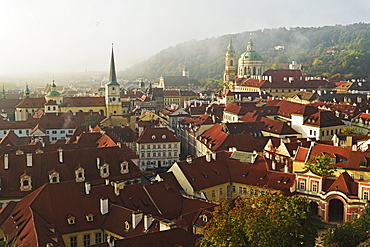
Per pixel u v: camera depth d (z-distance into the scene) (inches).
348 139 5826.8
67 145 6569.9
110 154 5413.4
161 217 4269.2
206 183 5196.9
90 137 7032.5
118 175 5324.8
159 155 7854.3
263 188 4955.7
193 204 4431.6
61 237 3718.0
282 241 2785.4
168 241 3213.6
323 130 7657.5
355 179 4862.2
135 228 3769.7
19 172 4847.4
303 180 5014.8
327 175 4933.6
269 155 5846.5
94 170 5201.8
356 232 3297.2
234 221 2962.6
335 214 4842.5
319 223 4758.9
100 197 4195.4
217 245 2861.7
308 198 4960.6
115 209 4052.7
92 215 4003.4
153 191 4527.6
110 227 3932.1
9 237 3742.6
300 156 5354.3
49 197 4028.1
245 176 5393.7
